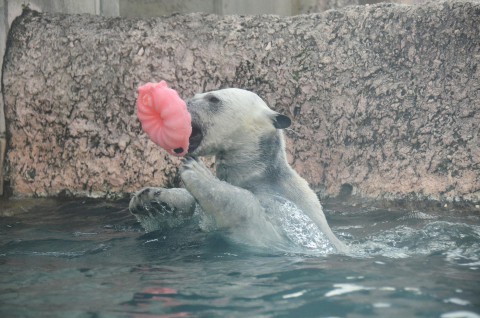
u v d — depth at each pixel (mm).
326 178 13773
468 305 5688
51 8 16078
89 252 8562
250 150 9547
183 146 8773
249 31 14508
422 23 13242
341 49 13922
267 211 8836
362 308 5637
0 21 14578
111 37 14633
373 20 13797
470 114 12695
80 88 14477
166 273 7172
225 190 8570
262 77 14219
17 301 6102
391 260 7762
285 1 20234
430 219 11000
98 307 5863
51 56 14656
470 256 8070
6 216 12062
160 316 5574
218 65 14367
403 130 13180
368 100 13516
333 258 7871
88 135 14398
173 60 14453
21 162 14531
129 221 11266
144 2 20062
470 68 12742
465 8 12859
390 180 13141
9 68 14711
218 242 8539
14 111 14633
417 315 5406
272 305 5836
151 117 8750
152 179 14164
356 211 12039
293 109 14078
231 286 6520
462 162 12641
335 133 13758
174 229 9703
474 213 11531
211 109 9516
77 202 13586
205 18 14797
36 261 8000
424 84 13133
